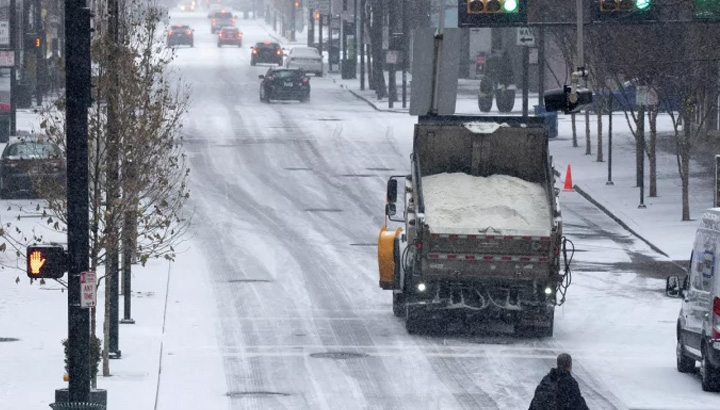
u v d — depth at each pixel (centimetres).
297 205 9700
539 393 3375
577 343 5659
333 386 4728
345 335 5756
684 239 8450
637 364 5212
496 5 5772
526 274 5697
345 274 7338
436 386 4750
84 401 3869
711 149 11962
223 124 14212
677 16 8312
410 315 5781
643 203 9512
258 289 6844
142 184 4666
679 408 4397
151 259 7669
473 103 16812
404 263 5884
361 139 13188
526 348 5538
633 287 7075
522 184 5969
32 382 4591
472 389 4703
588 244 8450
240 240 8356
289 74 16700
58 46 17550
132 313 6094
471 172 6084
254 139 13050
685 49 9112
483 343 5638
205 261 7656
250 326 5900
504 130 5956
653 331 5938
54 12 17438
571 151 12312
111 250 4628
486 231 5625
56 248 3841
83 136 3859
